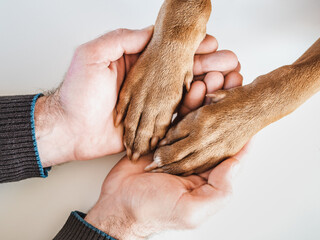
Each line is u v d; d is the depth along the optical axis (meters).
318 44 0.34
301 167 0.41
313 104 0.43
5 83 0.40
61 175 0.38
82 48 0.32
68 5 0.44
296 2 0.46
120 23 0.45
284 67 0.33
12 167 0.34
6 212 0.36
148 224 0.32
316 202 0.40
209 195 0.30
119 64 0.35
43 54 0.42
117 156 0.39
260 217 0.39
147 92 0.33
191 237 0.38
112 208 0.34
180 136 0.33
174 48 0.32
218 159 0.33
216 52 0.35
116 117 0.34
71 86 0.33
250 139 0.33
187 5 0.32
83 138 0.36
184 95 0.35
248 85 0.33
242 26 0.46
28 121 0.34
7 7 0.42
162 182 0.32
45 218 0.36
